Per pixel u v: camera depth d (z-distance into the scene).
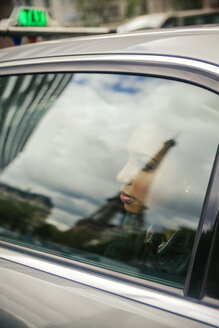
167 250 1.13
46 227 1.36
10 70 1.51
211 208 1.02
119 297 1.07
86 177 1.36
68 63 1.39
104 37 1.53
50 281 1.15
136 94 1.28
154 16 10.84
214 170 1.05
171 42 1.30
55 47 1.54
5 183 1.51
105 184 1.32
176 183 1.17
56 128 1.45
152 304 1.03
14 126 1.54
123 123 1.31
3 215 1.46
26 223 1.40
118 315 1.03
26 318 1.11
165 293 1.05
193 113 1.18
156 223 1.18
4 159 1.55
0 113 1.57
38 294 1.13
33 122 1.50
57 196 1.39
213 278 0.99
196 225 1.09
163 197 1.19
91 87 1.36
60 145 1.43
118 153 1.31
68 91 1.41
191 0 13.09
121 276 1.13
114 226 1.26
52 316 1.08
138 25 10.41
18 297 1.15
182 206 1.14
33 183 1.45
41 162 1.46
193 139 1.16
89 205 1.33
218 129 1.12
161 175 1.20
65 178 1.40
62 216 1.35
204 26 1.45
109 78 1.32
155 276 1.11
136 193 1.24
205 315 0.97
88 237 1.28
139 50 1.30
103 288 1.10
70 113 1.42
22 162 1.50
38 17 2.24
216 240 0.99
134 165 1.27
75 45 1.49
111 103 1.33
